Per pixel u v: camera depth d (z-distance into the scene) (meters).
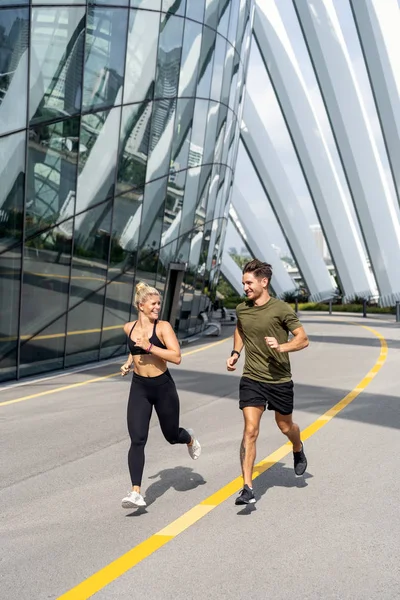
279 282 63.41
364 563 4.29
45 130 15.65
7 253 14.75
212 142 25.91
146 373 5.77
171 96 21.59
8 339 14.84
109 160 18.36
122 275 19.72
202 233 26.25
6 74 14.26
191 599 3.79
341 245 49.62
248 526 5.06
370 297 51.41
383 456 7.20
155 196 21.28
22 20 14.62
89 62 17.08
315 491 5.97
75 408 10.74
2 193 14.43
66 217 16.69
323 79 41.84
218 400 11.40
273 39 44.56
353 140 43.06
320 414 9.86
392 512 5.33
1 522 5.26
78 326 17.52
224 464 7.00
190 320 26.67
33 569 4.28
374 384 12.87
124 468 6.92
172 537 4.84
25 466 7.06
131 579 4.09
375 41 37.72
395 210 45.91
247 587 3.95
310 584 3.97
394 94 38.12
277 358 5.76
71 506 5.64
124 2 18.33
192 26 22.59
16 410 10.66
